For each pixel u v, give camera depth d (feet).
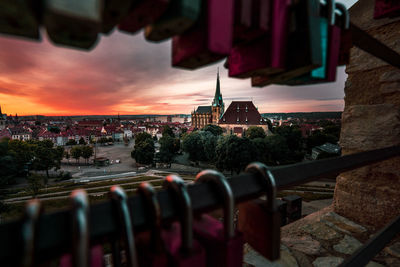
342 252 10.71
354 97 13.55
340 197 14.19
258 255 10.85
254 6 2.27
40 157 217.36
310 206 82.12
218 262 2.34
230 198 2.27
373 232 12.15
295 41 2.50
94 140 473.26
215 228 2.52
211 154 216.74
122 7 1.53
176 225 2.58
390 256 10.09
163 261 2.02
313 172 3.78
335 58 3.08
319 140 262.06
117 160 291.99
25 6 1.10
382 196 12.18
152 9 1.72
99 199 108.88
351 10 13.69
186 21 1.83
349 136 13.66
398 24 11.32
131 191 120.37
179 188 2.15
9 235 1.43
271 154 205.36
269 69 2.62
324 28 2.93
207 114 506.48
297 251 10.87
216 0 1.88
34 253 1.44
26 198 134.00
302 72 2.75
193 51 2.05
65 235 1.63
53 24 1.27
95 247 1.98
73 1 1.16
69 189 147.64
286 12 2.47
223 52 1.98
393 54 5.29
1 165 190.08
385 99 12.04
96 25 1.32
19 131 434.30
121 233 1.91
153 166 246.27
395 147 6.56
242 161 150.41
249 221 2.85
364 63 12.82
